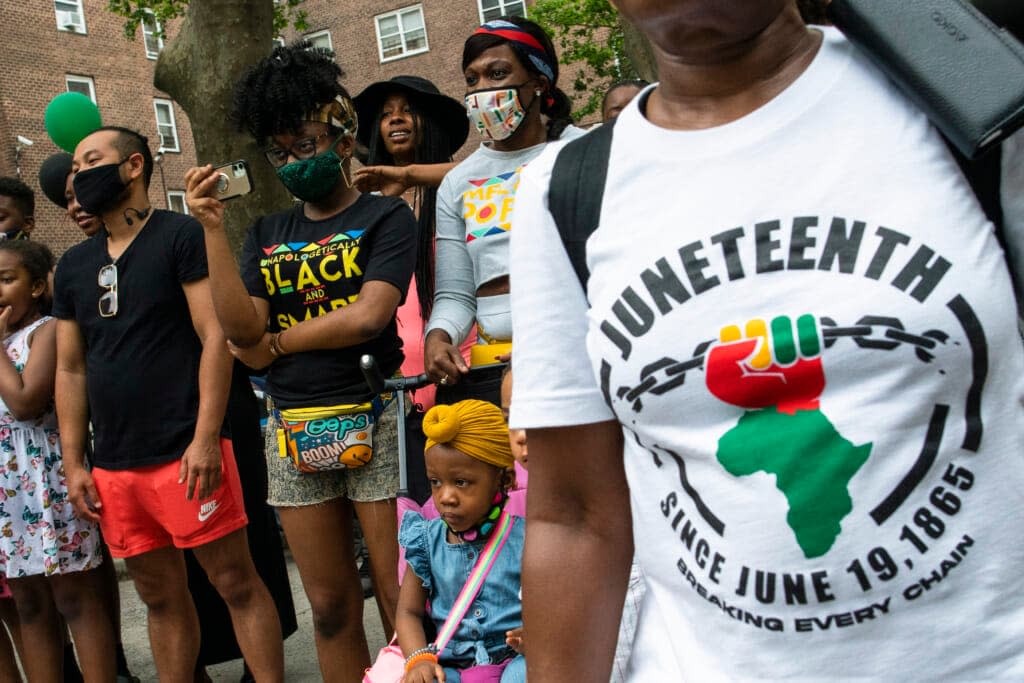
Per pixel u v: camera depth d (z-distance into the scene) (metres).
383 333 3.10
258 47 9.22
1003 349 0.92
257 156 9.12
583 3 15.96
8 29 21.30
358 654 3.10
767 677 1.00
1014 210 0.94
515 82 3.23
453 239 3.30
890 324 0.92
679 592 1.09
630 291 1.03
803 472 0.95
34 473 3.59
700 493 1.03
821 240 0.95
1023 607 0.94
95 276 3.29
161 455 3.21
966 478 0.93
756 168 0.98
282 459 3.03
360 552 5.29
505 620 2.43
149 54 24.23
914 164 0.94
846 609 0.96
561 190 1.12
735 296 0.97
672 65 1.05
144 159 3.34
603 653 1.26
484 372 3.00
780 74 1.03
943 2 0.94
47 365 3.58
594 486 1.23
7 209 4.50
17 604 3.77
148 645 4.80
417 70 24.75
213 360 3.20
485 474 2.43
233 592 3.32
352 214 3.08
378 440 3.00
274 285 3.05
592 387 1.18
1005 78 0.89
